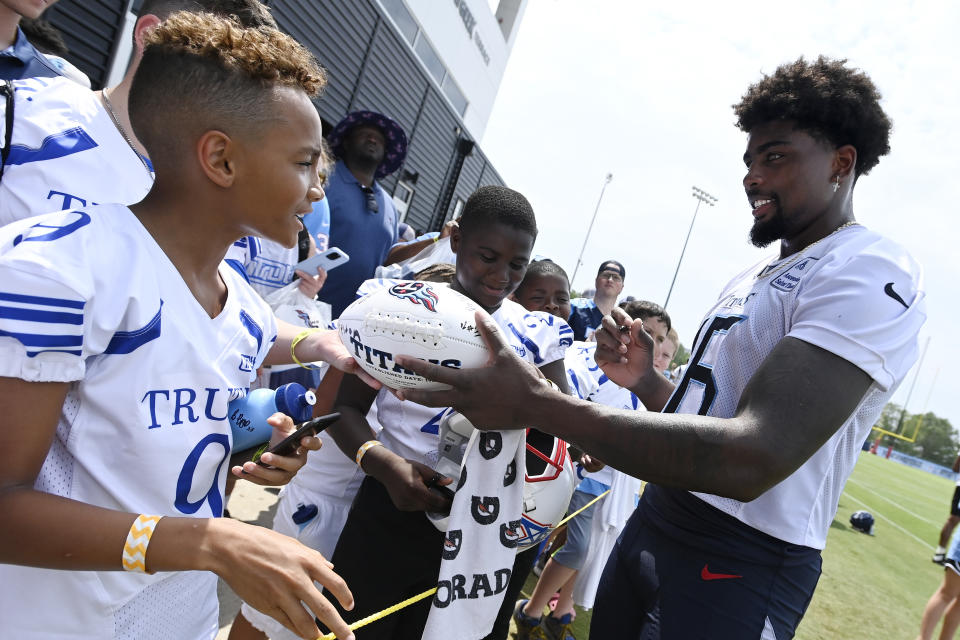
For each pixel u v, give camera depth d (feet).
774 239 5.23
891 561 24.93
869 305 4.00
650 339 6.15
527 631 10.14
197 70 3.02
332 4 21.68
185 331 3.23
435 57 39.45
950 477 173.68
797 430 3.75
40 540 2.57
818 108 4.67
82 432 2.96
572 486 5.19
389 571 5.33
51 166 4.72
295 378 8.30
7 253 2.54
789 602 4.67
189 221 3.30
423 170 35.01
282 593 2.65
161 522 2.69
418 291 4.44
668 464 3.76
